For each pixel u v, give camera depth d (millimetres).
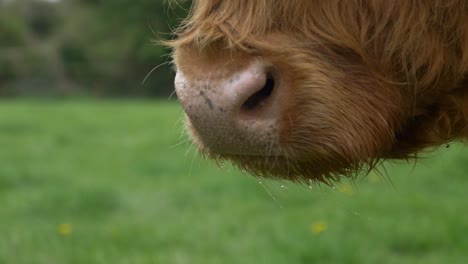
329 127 1459
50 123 11656
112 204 4824
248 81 1438
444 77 1524
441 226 3859
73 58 26531
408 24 1492
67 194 4930
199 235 3918
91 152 7715
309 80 1453
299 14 1479
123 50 25812
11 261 3479
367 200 4480
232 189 5238
